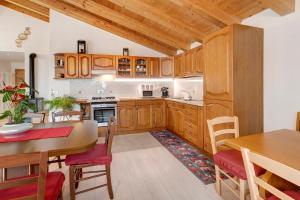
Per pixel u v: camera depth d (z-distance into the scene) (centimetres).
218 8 298
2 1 570
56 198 139
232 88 265
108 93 528
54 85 490
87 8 395
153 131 505
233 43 262
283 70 255
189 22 369
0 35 586
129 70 512
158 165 292
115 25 492
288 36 247
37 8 524
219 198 205
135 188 228
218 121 212
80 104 459
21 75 872
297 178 82
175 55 508
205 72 324
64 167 287
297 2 236
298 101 239
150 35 448
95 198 208
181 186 231
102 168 285
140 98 508
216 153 204
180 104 428
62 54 468
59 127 217
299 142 156
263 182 105
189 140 391
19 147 149
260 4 265
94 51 510
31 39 612
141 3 343
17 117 200
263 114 286
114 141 419
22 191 133
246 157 111
